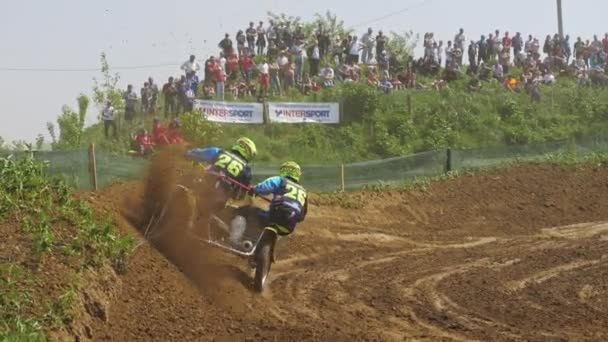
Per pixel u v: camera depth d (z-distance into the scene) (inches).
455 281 565.9
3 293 334.0
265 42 1518.2
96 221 456.1
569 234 828.0
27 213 413.7
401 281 563.5
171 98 1291.8
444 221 875.4
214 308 434.3
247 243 492.4
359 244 733.3
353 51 1560.0
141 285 418.9
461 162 1065.5
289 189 511.5
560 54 1768.0
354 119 1461.6
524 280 571.2
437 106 1542.8
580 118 1604.3
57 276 363.9
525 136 1507.1
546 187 1010.7
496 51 1689.2
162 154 532.1
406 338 411.5
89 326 352.5
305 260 643.5
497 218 901.8
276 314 450.9
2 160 444.8
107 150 1178.6
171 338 371.6
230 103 1337.4
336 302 492.7
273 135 1370.6
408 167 1015.0
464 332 429.7
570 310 482.9
